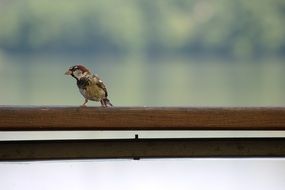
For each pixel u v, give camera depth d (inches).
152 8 1977.1
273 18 1920.5
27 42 1961.1
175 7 1978.3
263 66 1936.5
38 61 1980.8
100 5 1961.1
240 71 1902.1
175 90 1255.5
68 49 1978.3
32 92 1129.4
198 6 1971.0
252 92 1215.6
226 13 1963.6
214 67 1989.4
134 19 1977.1
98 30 1967.3
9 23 1940.2
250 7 1926.7
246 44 1937.7
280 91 1256.8
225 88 1312.7
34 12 1940.2
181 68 1980.8
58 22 1957.4
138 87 1346.0
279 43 1921.8
